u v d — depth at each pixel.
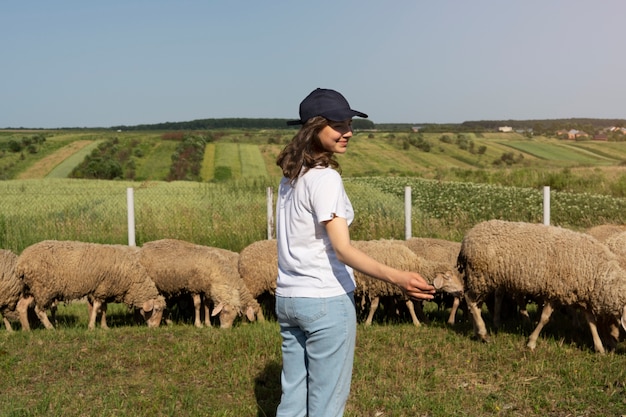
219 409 5.38
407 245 10.46
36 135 77.94
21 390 5.86
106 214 16.61
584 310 7.19
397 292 9.02
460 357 6.82
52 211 17.09
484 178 39.28
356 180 36.78
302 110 3.42
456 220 17.31
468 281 7.70
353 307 3.44
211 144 74.94
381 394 5.66
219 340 7.39
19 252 14.05
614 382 5.92
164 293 9.92
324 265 3.34
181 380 6.11
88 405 5.43
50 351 6.96
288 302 3.39
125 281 9.20
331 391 3.40
